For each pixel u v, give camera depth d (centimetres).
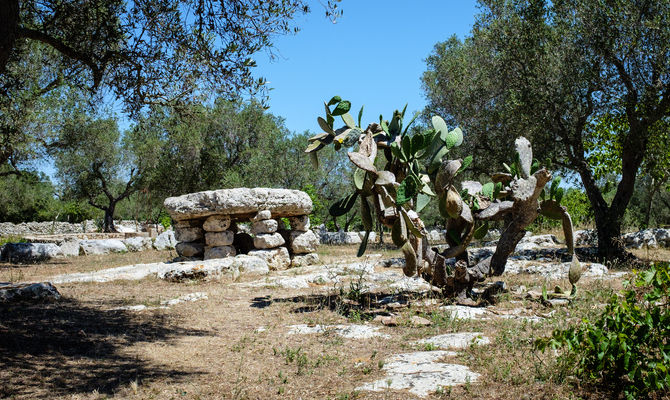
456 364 427
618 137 1218
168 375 434
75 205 3653
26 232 3444
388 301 738
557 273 932
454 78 1664
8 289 734
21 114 1242
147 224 3575
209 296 831
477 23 1416
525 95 1190
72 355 483
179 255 1286
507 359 433
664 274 363
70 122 1619
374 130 717
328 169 2797
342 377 415
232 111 2433
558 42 1191
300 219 1296
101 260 1501
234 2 660
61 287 919
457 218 702
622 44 1089
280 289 903
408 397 356
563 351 425
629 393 333
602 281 832
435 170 674
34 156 1570
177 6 683
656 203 2770
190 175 2480
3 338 518
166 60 684
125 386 404
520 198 672
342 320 631
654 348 384
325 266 1198
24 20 727
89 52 680
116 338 550
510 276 950
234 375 433
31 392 383
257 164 2411
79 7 693
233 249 1224
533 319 591
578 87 1156
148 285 946
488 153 1443
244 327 620
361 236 2425
